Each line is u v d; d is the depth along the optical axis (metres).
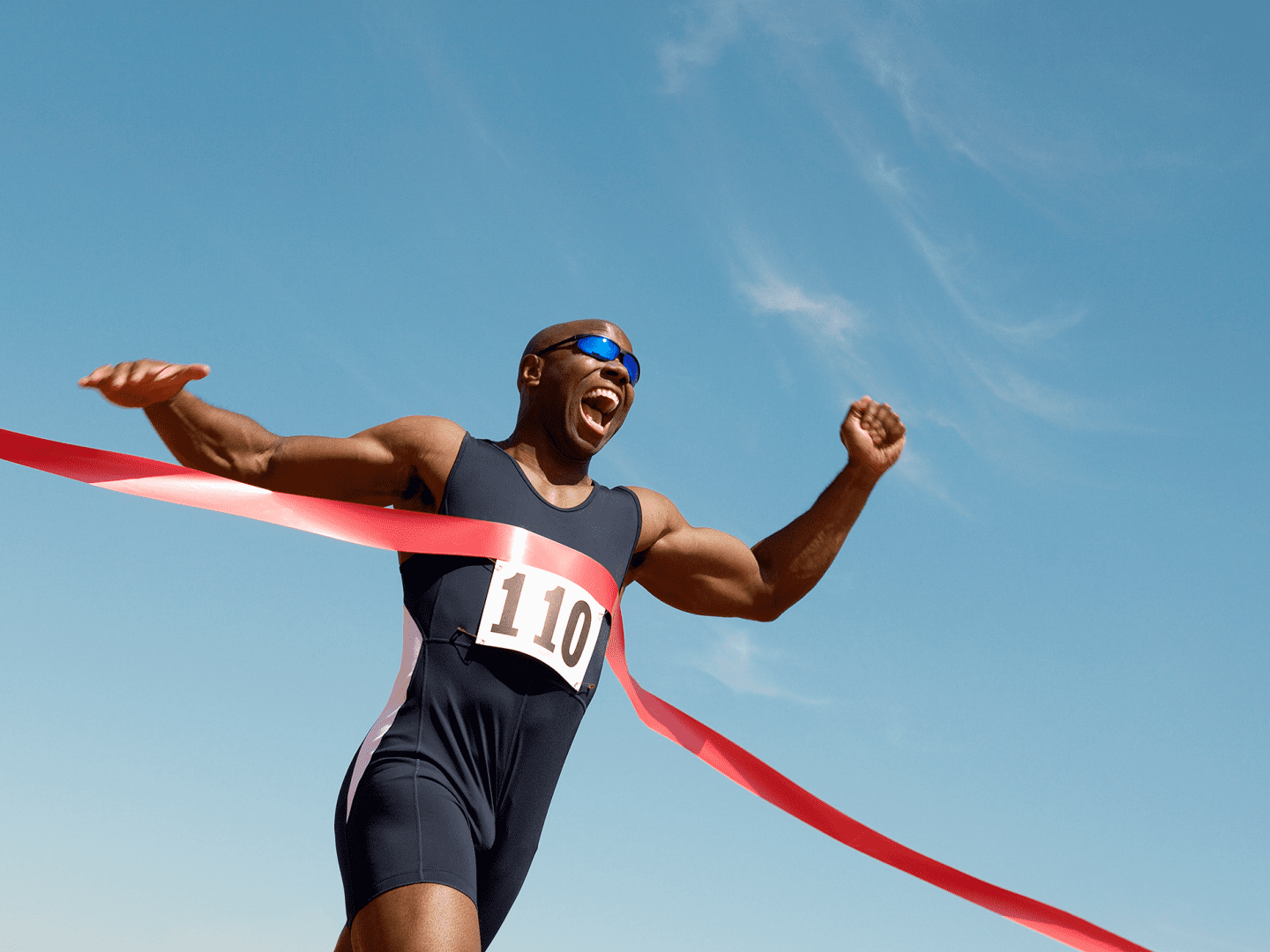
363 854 2.49
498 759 2.63
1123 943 3.12
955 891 3.18
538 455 2.85
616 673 2.99
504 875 2.67
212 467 2.62
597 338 2.89
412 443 2.72
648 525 2.93
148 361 2.50
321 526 2.58
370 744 2.61
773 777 3.23
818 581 3.07
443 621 2.63
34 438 2.49
